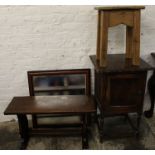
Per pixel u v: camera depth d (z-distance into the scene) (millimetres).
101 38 1719
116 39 2131
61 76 2168
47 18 2006
